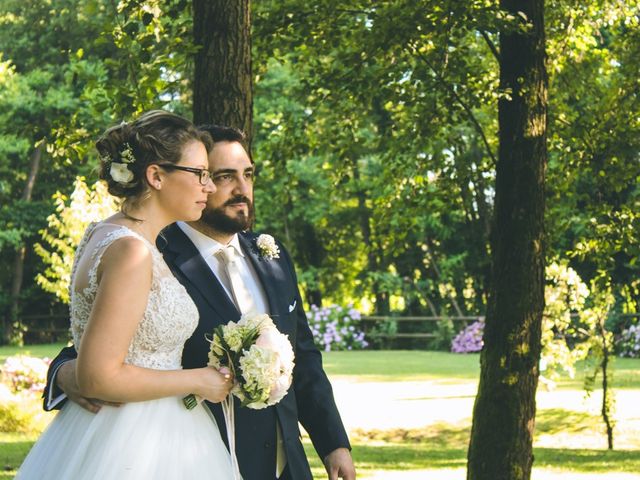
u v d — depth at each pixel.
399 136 9.96
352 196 29.41
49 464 3.17
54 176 33.12
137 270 3.00
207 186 3.23
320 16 8.95
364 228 30.25
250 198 3.75
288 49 9.56
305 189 28.52
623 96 10.10
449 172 10.09
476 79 8.98
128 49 7.23
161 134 3.16
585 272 20.50
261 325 3.35
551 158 13.65
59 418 3.26
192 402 3.26
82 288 3.07
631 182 10.23
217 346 3.31
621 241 9.57
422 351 26.88
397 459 10.01
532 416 7.76
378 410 13.25
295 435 3.72
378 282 30.88
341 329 29.59
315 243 31.97
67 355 3.36
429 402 13.81
